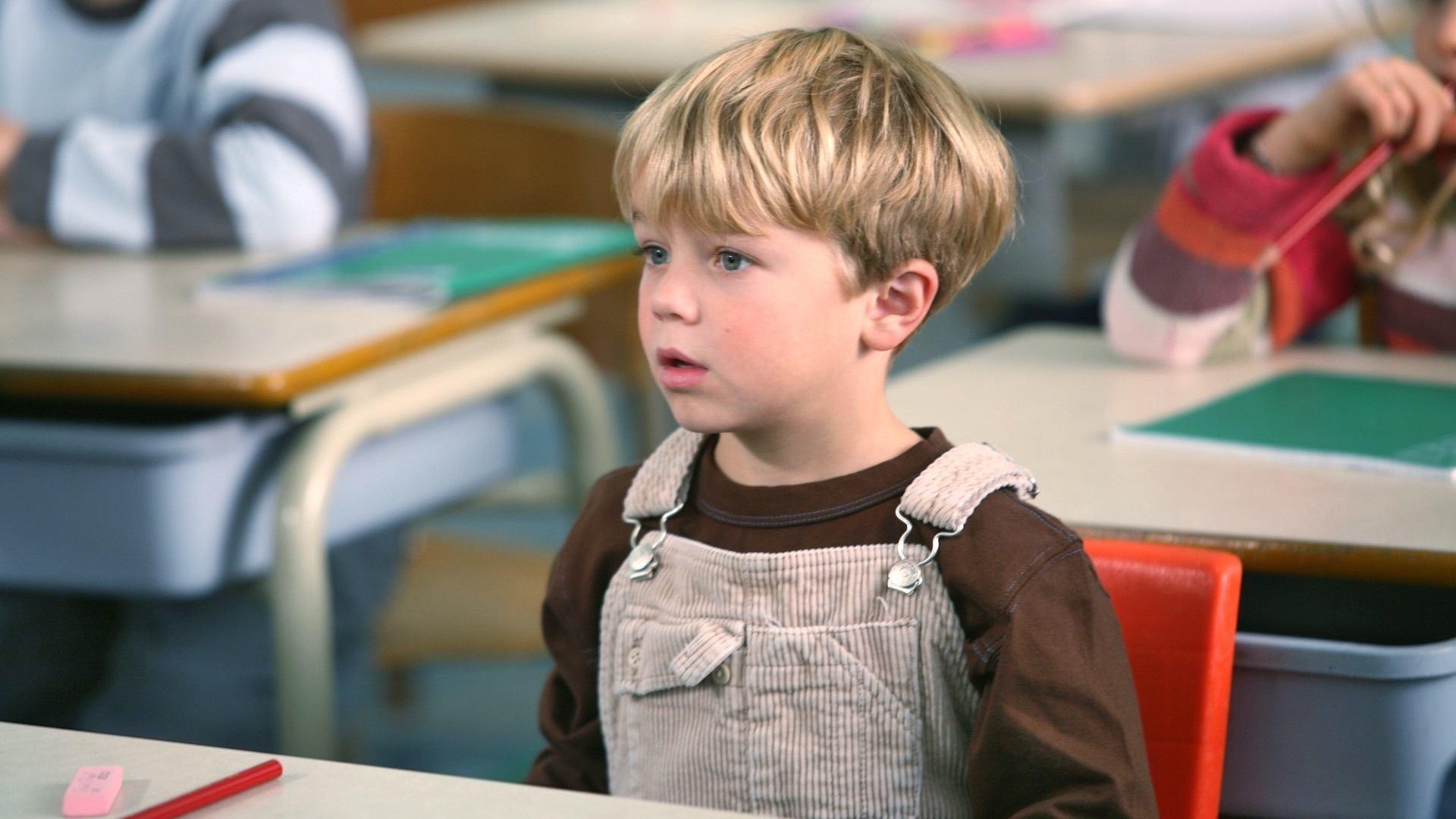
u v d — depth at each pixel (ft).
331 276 13.07
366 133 16.63
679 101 6.89
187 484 11.16
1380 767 7.39
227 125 15.99
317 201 15.42
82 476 11.21
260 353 11.11
